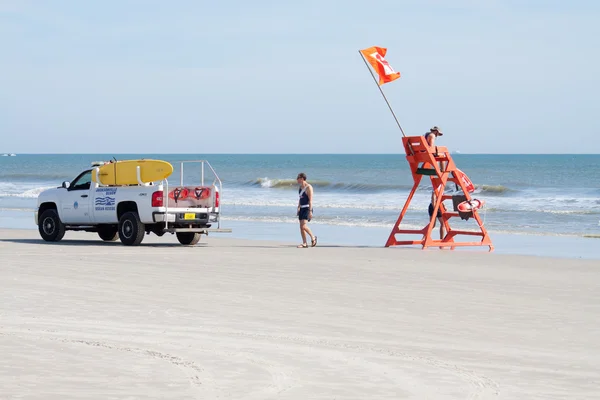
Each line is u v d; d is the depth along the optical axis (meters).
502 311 13.67
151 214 25.38
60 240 28.19
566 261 21.91
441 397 8.03
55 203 27.75
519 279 18.08
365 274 18.61
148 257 21.80
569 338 11.38
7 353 9.71
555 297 15.35
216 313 13.04
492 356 10.09
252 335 11.22
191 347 10.29
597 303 14.64
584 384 8.66
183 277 17.58
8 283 16.20
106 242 27.78
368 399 7.91
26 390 7.96
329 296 15.11
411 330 11.84
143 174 25.84
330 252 24.08
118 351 9.94
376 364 9.51
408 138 25.91
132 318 12.45
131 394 7.89
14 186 84.12
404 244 26.16
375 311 13.49
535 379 8.88
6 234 31.31
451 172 26.08
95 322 12.04
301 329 11.76
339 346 10.55
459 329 11.98
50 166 161.12
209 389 8.16
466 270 19.70
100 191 26.66
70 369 8.93
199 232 26.33
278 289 15.94
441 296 15.32
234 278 17.55
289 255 22.91
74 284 16.19
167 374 8.77
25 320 12.11
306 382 8.55
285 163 172.12
